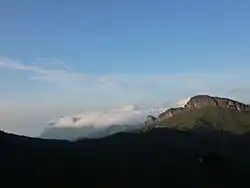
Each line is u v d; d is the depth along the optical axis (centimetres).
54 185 8188
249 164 11881
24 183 7969
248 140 18212
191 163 10931
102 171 9375
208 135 18925
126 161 10438
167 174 9956
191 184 9656
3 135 10700
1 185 7688
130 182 9150
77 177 8762
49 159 9456
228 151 14150
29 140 11044
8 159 8950
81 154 10344
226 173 10512
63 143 11631
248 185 10100
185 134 17900
